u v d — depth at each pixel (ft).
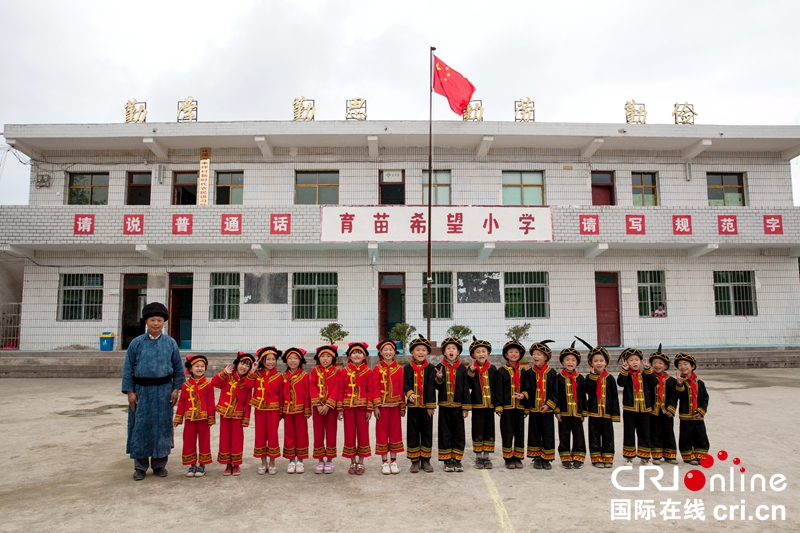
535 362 19.98
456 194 51.37
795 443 22.17
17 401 33.06
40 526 13.91
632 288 51.88
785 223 50.31
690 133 49.57
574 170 52.08
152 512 14.96
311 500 15.98
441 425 19.19
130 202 52.19
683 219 49.42
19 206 48.29
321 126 48.47
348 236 47.70
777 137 50.11
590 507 15.29
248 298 50.49
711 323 52.11
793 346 49.88
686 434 19.90
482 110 50.06
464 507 15.30
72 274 50.88
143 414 18.04
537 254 51.37
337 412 19.10
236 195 51.75
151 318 18.61
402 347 47.80
